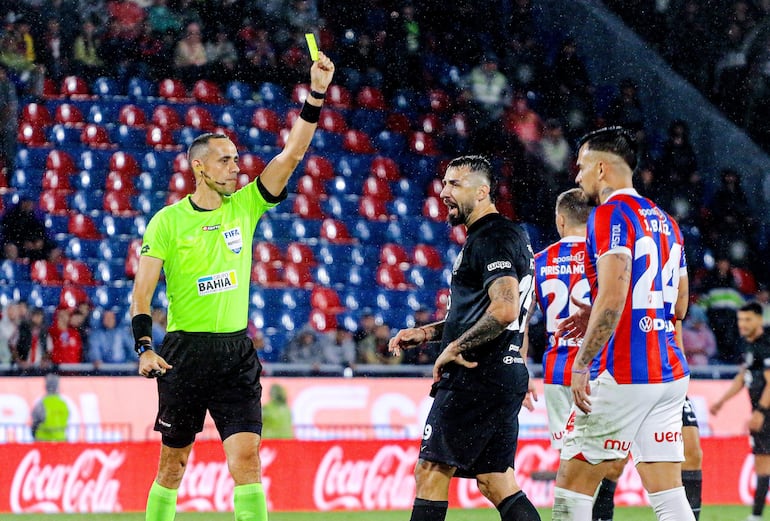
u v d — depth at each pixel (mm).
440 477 18391
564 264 22406
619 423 16688
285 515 32500
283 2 66250
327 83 20375
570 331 22312
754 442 31656
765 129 67188
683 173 64750
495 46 67562
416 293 55594
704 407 39906
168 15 64250
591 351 16203
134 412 37500
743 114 67438
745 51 68688
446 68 66312
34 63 61219
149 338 19484
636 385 16656
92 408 37188
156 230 19859
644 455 17578
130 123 59812
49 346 45500
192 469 32781
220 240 19969
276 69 64875
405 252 56906
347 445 34000
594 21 68688
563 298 22391
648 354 16781
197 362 19703
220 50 64375
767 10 69312
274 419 37812
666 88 67625
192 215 19922
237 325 20047
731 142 66562
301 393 38219
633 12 68938
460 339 17828
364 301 54688
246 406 19953
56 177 56969
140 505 32312
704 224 62906
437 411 18391
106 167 57688
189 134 59969
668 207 63781
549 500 34875
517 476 34781
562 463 17078
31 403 36719
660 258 17031
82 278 52469
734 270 59312
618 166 17438
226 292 19891
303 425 37938
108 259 53844
